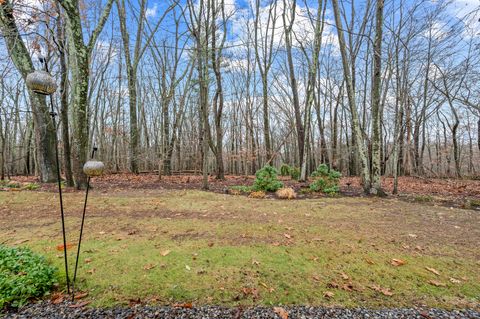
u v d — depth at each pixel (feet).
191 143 67.10
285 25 39.68
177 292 7.35
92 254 9.72
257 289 7.56
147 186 28.96
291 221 14.83
